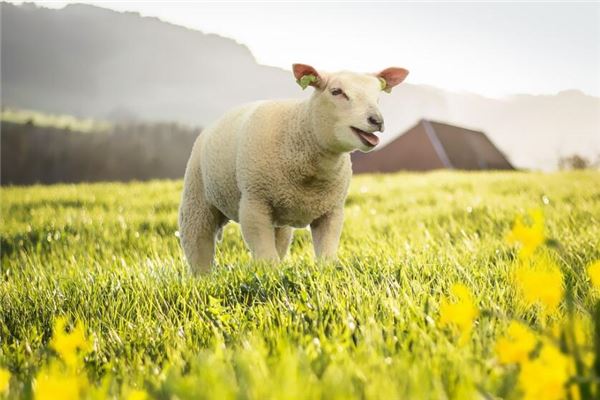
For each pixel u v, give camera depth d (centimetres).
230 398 223
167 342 387
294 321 384
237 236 1030
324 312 399
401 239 816
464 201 1286
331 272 491
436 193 1534
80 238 1106
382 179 2277
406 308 368
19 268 886
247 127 647
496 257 562
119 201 1566
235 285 526
